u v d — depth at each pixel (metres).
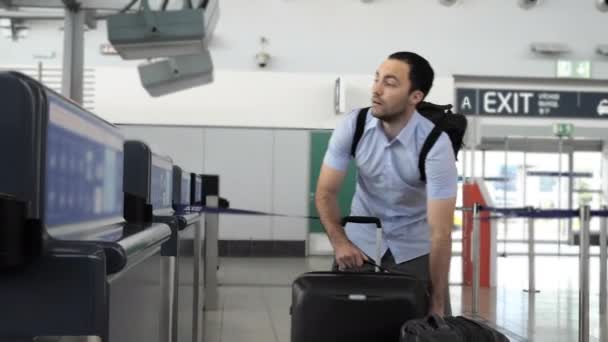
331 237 2.04
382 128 2.08
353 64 10.57
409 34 10.70
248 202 10.03
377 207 2.24
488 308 5.74
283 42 10.48
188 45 3.44
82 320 0.79
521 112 11.27
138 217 1.67
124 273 1.01
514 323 5.01
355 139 2.11
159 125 9.86
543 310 5.64
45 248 0.80
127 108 9.79
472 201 7.49
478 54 10.83
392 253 2.22
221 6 10.41
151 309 1.41
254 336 4.40
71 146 0.98
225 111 9.98
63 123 0.93
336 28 10.56
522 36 10.92
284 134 10.07
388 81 1.96
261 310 5.45
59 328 0.79
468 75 10.86
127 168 1.68
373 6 10.62
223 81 10.01
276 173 10.07
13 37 9.96
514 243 12.80
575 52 10.99
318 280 1.78
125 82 9.80
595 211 3.91
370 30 10.62
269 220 10.07
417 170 2.06
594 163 12.16
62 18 4.07
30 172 0.80
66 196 0.95
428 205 2.05
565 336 4.52
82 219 1.06
